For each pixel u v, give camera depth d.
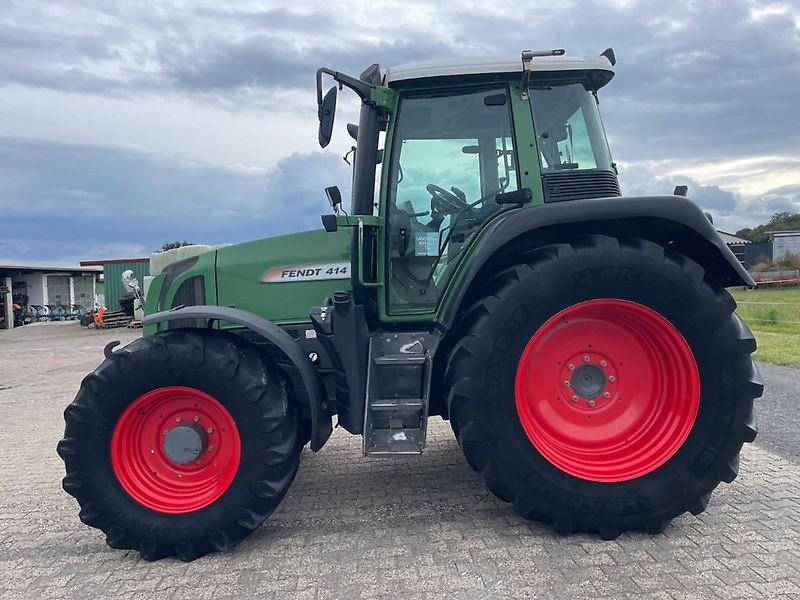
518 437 2.99
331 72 3.20
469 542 3.01
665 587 2.51
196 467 3.14
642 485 2.96
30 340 19.59
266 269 3.78
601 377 3.19
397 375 3.24
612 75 3.51
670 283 2.95
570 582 2.58
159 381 3.03
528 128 3.41
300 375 3.22
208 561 2.98
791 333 10.69
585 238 3.04
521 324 2.97
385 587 2.62
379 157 3.55
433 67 3.40
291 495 3.79
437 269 3.56
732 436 2.96
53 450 5.36
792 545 2.84
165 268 4.07
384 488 3.86
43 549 3.23
